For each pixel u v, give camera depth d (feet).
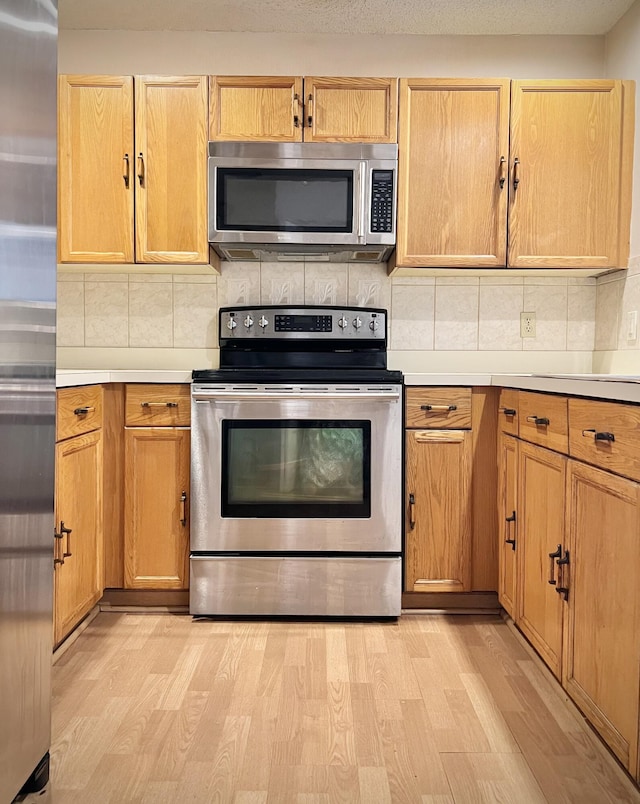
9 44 3.47
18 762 3.74
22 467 3.73
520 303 9.94
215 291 9.89
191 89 8.72
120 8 8.93
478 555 8.39
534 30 9.46
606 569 5.00
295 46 9.61
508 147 8.81
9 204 3.50
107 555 8.44
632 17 8.76
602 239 8.86
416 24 9.30
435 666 6.88
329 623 8.14
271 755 5.25
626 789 4.83
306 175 8.72
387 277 9.90
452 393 8.30
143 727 5.65
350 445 8.24
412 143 8.79
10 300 3.53
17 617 3.71
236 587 8.23
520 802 4.69
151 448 8.34
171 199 8.78
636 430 4.47
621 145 8.77
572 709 5.95
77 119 8.72
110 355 9.90
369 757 5.24
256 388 8.18
